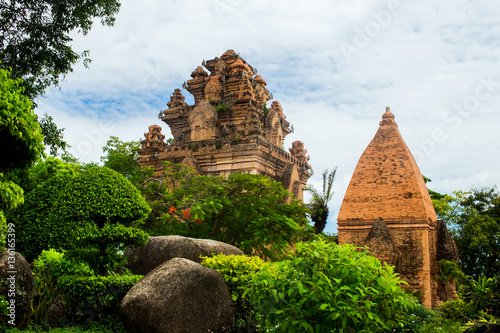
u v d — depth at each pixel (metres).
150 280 12.09
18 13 21.12
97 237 14.64
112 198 15.10
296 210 28.17
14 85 14.07
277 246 24.80
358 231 30.81
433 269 29.98
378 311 11.54
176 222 26.52
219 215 26.95
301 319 11.23
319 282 10.98
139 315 11.64
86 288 13.74
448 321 12.37
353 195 31.77
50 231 18.25
